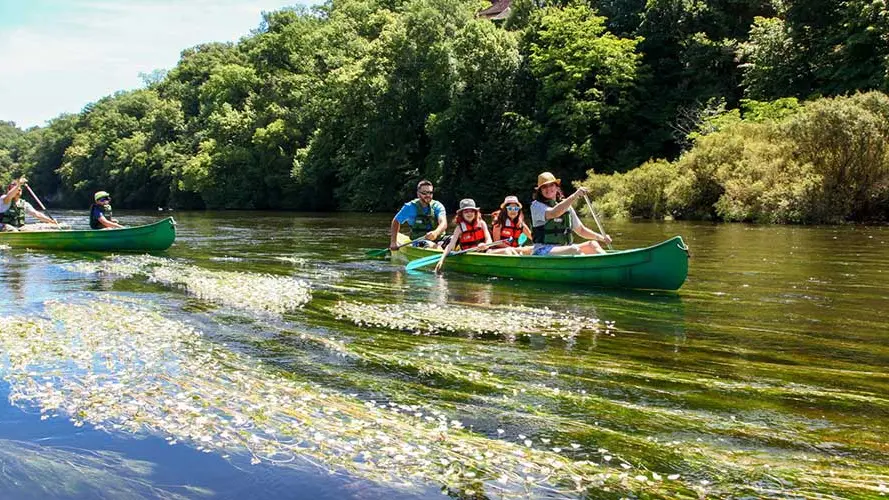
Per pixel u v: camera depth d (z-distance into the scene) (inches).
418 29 1418.6
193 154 2160.4
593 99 1304.1
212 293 293.0
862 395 149.9
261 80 1969.7
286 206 1772.9
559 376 167.5
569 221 342.3
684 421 136.3
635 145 1298.0
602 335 210.8
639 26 1379.2
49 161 2913.4
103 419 139.9
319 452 123.3
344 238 649.0
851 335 205.5
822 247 462.0
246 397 153.0
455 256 372.5
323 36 1893.5
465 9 1521.9
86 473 115.2
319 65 1838.1
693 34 1350.9
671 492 106.8
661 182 904.9
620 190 968.9
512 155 1362.0
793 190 732.0
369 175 1487.5
